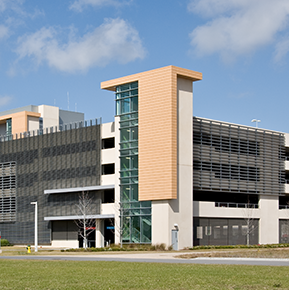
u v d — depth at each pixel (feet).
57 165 231.09
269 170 222.69
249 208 214.48
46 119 284.20
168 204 181.68
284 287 63.87
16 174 248.73
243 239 210.79
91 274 81.41
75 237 222.69
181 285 66.18
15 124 273.54
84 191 217.97
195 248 179.93
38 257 136.05
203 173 197.26
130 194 195.00
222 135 206.28
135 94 196.95
